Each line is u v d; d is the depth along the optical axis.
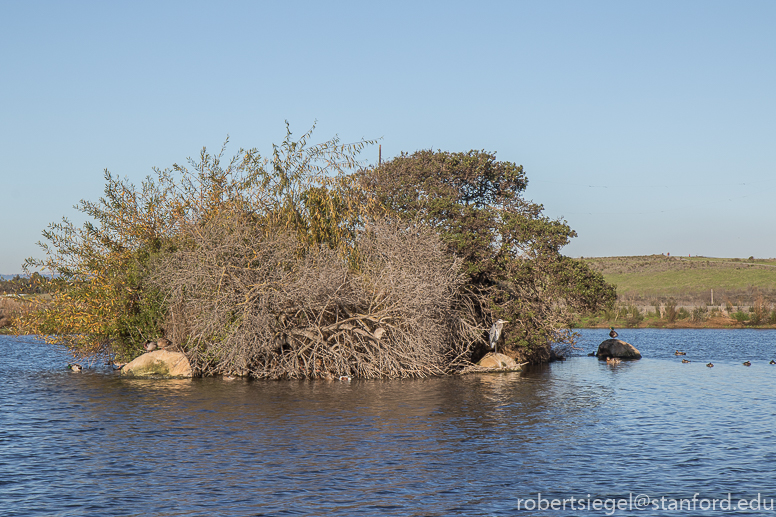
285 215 30.69
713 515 11.60
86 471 13.84
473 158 42.62
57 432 17.47
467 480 13.37
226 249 27.81
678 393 25.22
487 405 21.97
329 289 27.17
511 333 34.78
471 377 30.20
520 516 11.46
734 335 58.72
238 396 23.47
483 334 34.88
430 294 28.31
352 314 28.75
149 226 32.34
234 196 31.02
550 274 34.09
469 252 33.56
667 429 18.33
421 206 37.12
